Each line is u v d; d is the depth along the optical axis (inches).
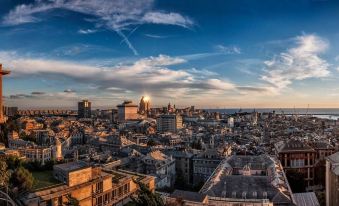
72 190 3506.4
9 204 3149.6
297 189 7194.9
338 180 5191.9
